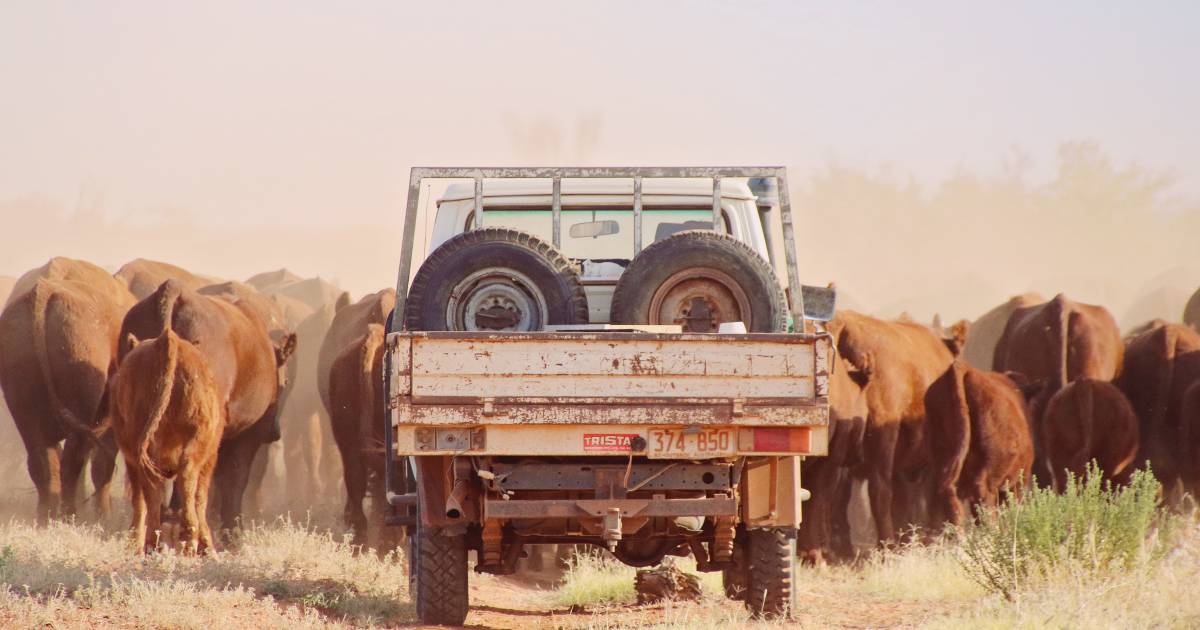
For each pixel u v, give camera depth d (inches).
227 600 1191.6
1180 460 2623.0
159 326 1996.8
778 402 1057.5
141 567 1396.4
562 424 1048.2
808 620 1173.1
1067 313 2736.2
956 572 1488.7
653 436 1058.7
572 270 1162.6
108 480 2223.2
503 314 1155.9
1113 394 2297.0
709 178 1274.6
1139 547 1295.5
